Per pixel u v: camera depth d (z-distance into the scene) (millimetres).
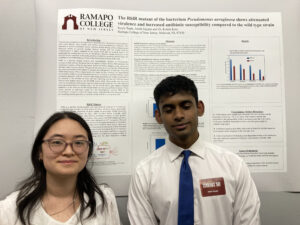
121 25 914
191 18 928
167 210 724
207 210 718
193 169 762
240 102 918
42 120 876
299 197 916
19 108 904
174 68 917
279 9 934
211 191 734
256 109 918
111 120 899
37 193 672
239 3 931
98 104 897
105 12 910
